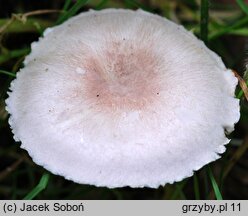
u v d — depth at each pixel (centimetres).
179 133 17
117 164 17
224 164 20
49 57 18
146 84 18
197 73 18
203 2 20
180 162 17
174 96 18
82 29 18
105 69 18
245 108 20
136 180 17
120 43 18
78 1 20
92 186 21
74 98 18
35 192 18
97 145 17
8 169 21
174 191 21
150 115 18
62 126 18
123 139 17
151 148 17
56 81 18
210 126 18
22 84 18
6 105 19
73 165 17
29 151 18
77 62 18
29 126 18
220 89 18
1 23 21
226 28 21
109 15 18
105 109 18
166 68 18
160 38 18
